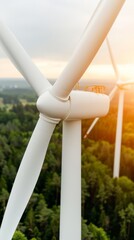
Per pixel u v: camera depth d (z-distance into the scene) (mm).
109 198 37219
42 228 29562
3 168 44812
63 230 10695
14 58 10047
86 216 35406
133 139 60125
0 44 10367
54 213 30906
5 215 10008
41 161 9734
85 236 27000
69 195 10578
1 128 68125
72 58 8336
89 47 8062
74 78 8523
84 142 59656
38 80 9883
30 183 9836
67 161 10461
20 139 60125
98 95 10234
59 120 9273
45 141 9469
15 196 9867
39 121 9305
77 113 9445
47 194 39031
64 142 10414
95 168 45594
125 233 30328
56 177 39969
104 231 29766
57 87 8734
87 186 38000
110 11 7543
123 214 31562
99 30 7793
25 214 32188
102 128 62531
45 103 8867
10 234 10047
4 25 10062
